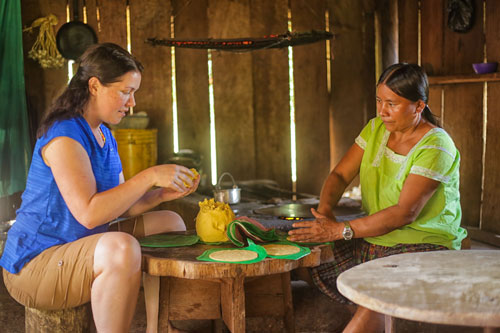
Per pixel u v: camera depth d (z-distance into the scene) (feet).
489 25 15.21
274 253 7.55
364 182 9.18
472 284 5.80
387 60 19.25
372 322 7.36
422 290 5.65
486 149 15.52
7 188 15.03
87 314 7.95
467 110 16.02
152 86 18.53
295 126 19.35
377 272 6.27
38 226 7.56
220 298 8.33
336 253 8.98
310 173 19.67
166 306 8.26
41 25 16.99
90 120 7.94
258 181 18.35
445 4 16.42
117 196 7.44
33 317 7.86
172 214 9.30
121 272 7.16
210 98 18.95
